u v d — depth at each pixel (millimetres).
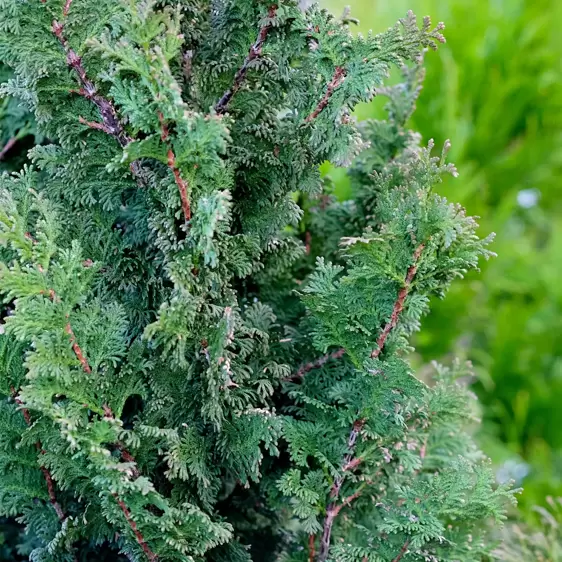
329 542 612
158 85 510
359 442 602
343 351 618
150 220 550
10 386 595
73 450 551
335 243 695
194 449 563
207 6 609
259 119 601
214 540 543
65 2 546
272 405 619
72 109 574
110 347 550
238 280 640
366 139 688
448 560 595
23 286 523
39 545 653
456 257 563
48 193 601
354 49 552
